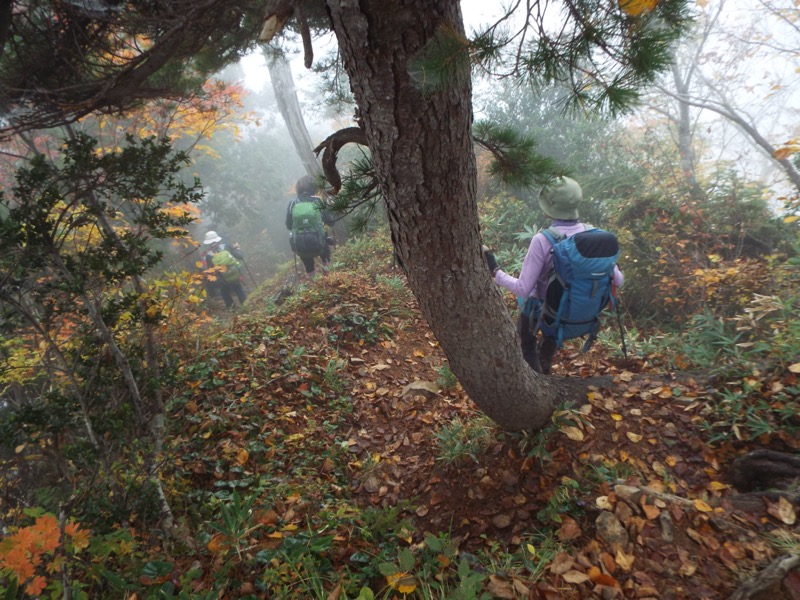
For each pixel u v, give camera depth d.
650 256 5.53
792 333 3.24
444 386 4.38
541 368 3.76
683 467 2.83
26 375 3.68
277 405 4.14
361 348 5.20
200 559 2.46
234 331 5.27
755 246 5.68
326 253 7.75
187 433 3.69
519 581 2.24
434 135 1.61
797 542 2.14
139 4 2.82
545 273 3.14
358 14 1.35
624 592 2.12
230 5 3.13
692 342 4.07
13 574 1.71
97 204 2.94
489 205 8.07
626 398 3.33
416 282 2.19
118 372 3.05
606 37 1.34
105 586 2.28
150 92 3.51
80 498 2.46
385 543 2.73
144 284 3.72
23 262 2.60
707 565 2.16
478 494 3.04
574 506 2.66
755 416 2.89
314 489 3.25
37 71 2.98
